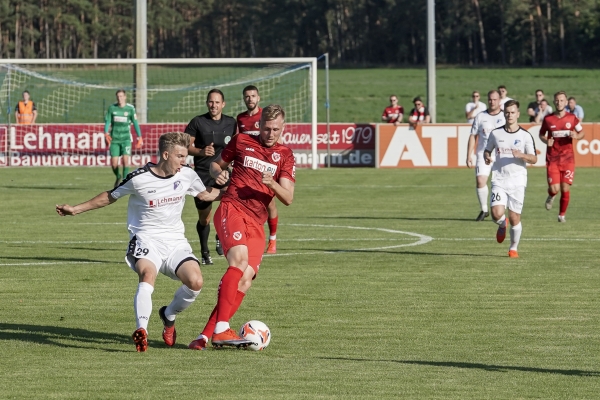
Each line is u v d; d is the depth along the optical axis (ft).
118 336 69.26
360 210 168.55
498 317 76.48
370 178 241.35
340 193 201.98
